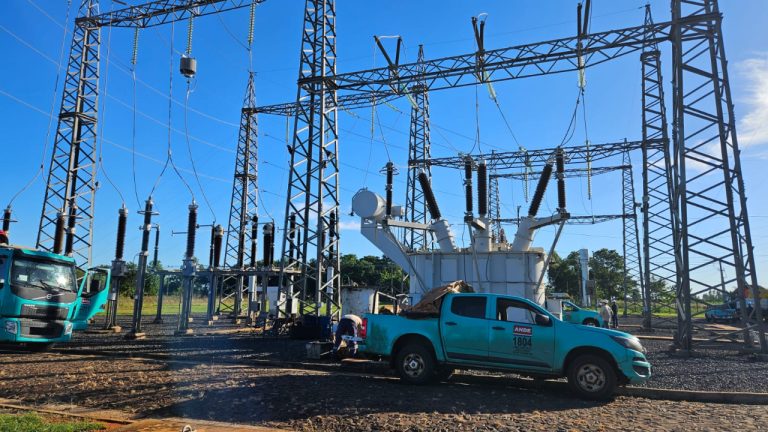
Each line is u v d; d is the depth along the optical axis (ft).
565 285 330.75
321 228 65.72
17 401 29.63
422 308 38.37
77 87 87.40
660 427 24.71
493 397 31.83
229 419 25.71
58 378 36.32
